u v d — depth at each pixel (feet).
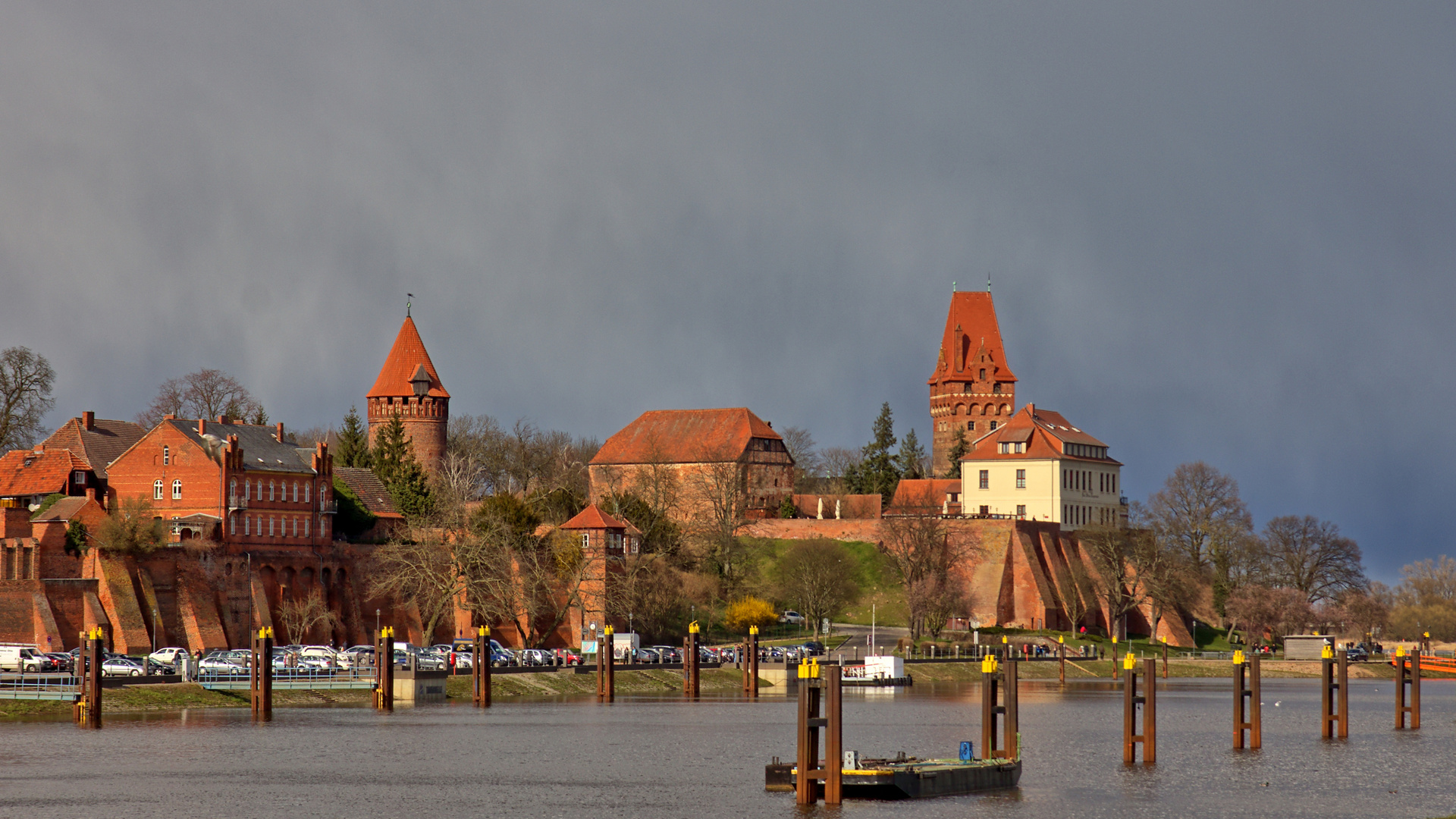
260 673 526.16
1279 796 394.73
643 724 528.63
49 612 602.85
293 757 439.22
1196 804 383.04
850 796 371.56
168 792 384.68
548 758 446.60
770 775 393.70
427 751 456.04
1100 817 364.38
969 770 385.50
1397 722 546.67
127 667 579.07
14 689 513.86
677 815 360.89
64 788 386.93
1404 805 384.88
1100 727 547.49
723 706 599.57
